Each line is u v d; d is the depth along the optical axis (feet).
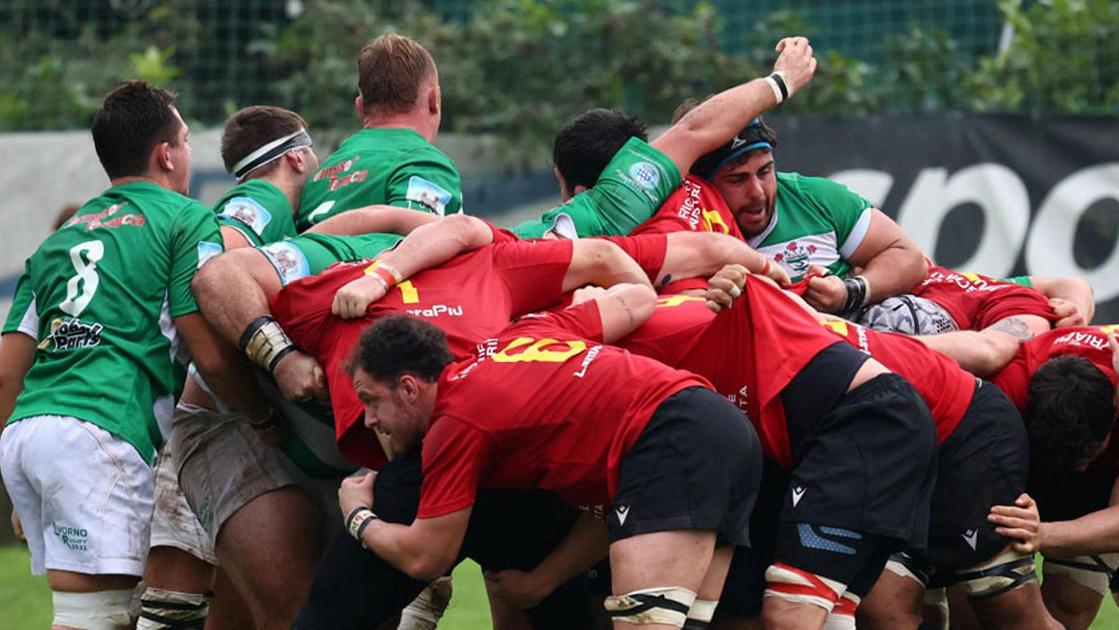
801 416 46.78
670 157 56.08
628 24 107.76
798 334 47.39
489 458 43.93
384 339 44.42
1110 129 92.32
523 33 107.96
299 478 54.49
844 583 45.34
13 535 104.94
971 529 48.08
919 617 50.44
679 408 43.34
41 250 54.95
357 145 59.57
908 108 105.81
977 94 103.55
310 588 47.67
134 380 52.37
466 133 106.22
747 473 44.27
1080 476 53.36
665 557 42.37
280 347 48.88
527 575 48.49
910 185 96.12
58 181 102.42
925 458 46.06
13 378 55.42
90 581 51.65
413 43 61.67
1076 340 51.96
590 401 43.60
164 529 57.00
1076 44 100.99
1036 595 49.21
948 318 57.72
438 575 44.39
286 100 110.93
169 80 116.78
